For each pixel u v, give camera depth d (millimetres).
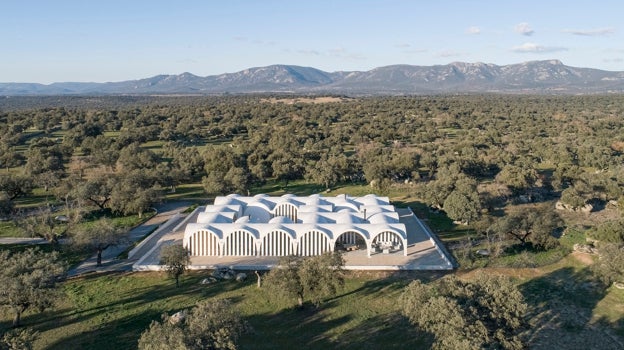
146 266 73938
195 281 70125
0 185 109500
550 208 100062
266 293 65500
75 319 58438
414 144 193000
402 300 52281
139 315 59531
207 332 42469
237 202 101500
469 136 193000
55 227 94562
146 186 117188
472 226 95000
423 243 86750
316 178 130875
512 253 80188
